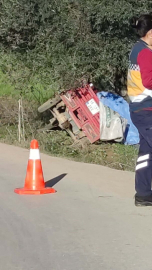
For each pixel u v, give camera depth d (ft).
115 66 31.22
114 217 19.02
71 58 30.22
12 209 20.08
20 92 36.01
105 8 27.78
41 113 39.78
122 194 22.11
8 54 32.19
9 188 23.06
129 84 19.22
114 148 34.30
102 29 29.30
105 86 34.63
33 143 22.53
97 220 18.70
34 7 29.45
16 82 33.81
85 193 22.25
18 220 18.80
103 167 27.66
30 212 19.69
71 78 31.04
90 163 29.60
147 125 18.98
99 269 14.53
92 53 29.91
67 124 35.12
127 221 18.60
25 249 16.10
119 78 34.50
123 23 28.02
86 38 29.76
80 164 28.37
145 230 17.69
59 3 29.22
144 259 15.24
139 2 27.81
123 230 17.69
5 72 33.58
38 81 32.83
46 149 34.06
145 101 18.85
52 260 15.21
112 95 33.68
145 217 19.02
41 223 18.45
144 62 18.35
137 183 20.03
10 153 30.86
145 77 18.35
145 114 18.93
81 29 29.60
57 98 34.99
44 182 23.07
